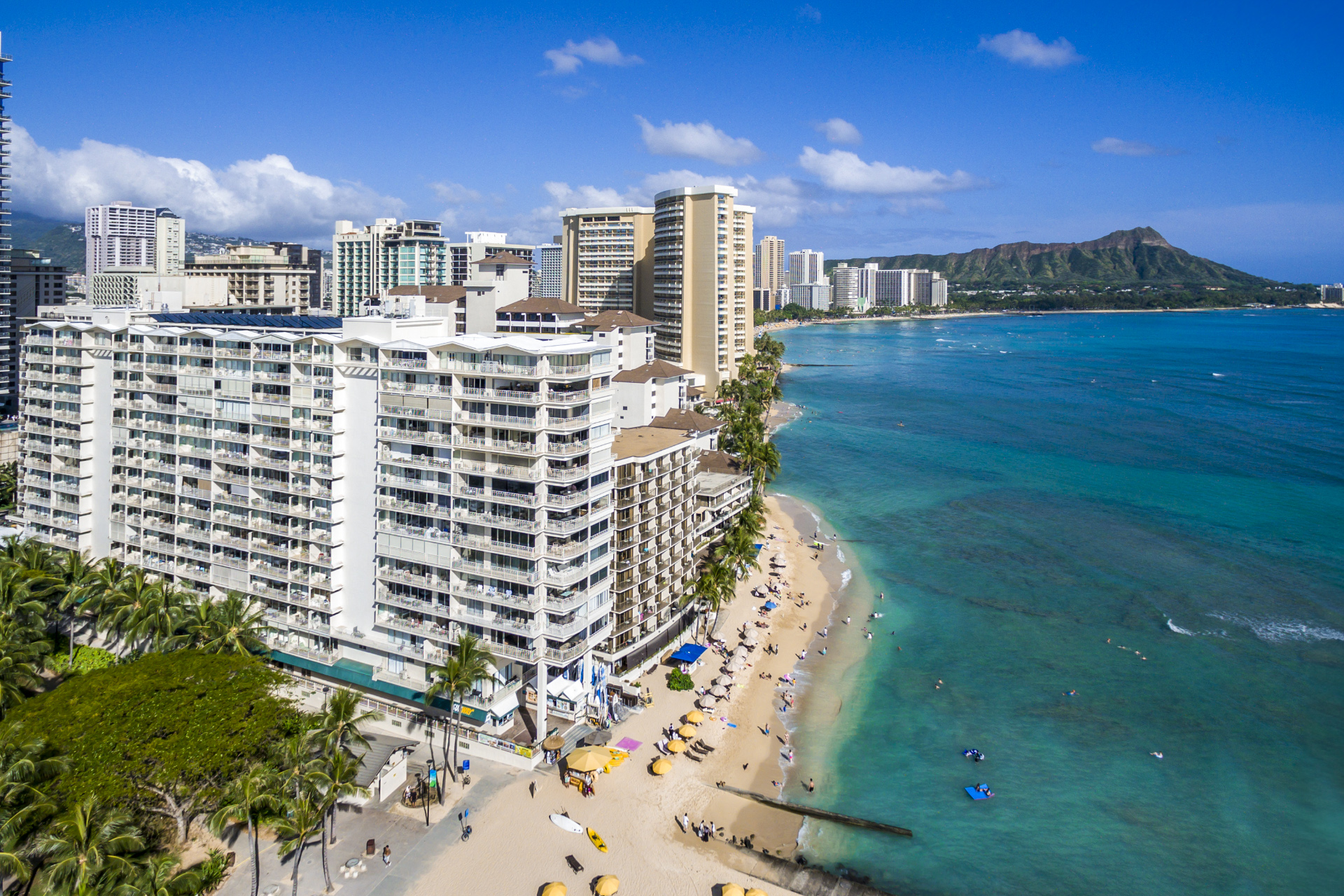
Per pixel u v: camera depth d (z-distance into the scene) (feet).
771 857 264.93
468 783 288.51
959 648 417.90
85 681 281.33
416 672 329.11
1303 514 623.77
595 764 285.43
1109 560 536.42
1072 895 257.75
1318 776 316.60
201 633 321.93
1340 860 274.36
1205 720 353.51
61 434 411.13
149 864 222.69
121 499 397.80
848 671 394.32
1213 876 266.57
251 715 268.41
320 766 245.65
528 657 304.91
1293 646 417.49
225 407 364.58
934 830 284.61
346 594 343.87
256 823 246.88
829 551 556.10
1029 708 362.94
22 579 343.87
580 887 245.24
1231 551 549.95
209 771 247.29
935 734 342.64
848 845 274.98
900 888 257.55
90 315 437.58
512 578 305.12
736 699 361.71
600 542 329.11
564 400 299.38
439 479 319.06
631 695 346.13
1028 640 426.51
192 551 375.86
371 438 332.19
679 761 311.68
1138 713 359.25
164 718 260.42
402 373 322.55
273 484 347.97
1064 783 312.50
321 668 339.36
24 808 221.25
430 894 238.27
